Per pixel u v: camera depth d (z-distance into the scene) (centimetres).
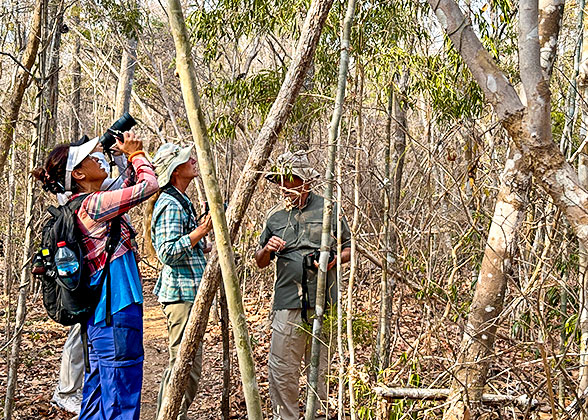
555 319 440
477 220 356
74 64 1133
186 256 385
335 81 439
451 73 433
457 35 238
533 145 230
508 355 362
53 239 320
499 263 258
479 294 264
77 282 316
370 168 341
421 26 450
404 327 421
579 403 263
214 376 575
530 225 322
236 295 173
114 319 323
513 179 254
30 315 816
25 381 574
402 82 435
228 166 527
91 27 808
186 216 389
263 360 628
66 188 337
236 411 485
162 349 688
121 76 859
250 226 580
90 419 333
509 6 424
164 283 389
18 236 709
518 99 233
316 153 426
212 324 788
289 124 437
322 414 389
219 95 527
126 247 336
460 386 270
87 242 323
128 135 349
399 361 328
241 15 480
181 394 293
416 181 420
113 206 322
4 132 382
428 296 323
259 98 481
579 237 229
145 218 415
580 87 350
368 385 301
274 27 496
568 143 404
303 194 390
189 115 172
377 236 341
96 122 1106
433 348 360
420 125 484
